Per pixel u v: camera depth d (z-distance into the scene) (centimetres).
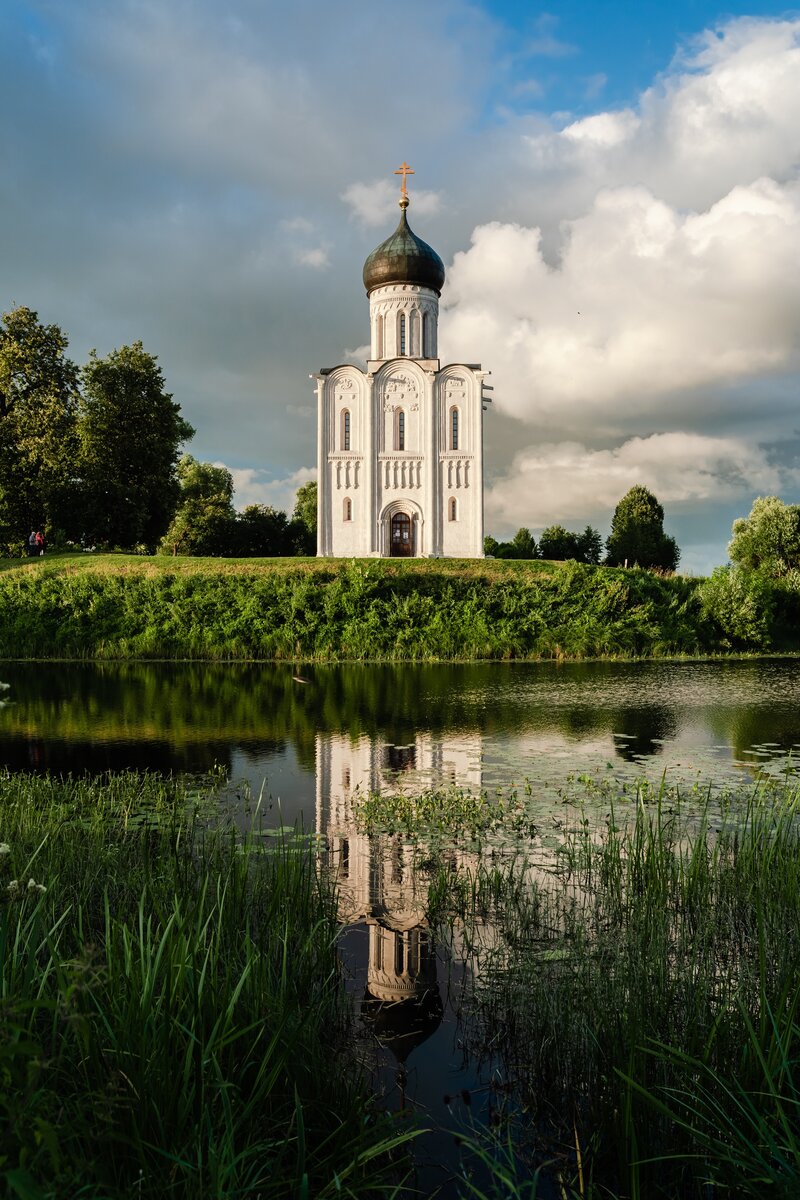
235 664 3538
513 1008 643
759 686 2862
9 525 5578
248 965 518
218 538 7688
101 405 5822
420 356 6406
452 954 755
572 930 775
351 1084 518
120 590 4200
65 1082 420
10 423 5441
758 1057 484
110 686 2772
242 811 1234
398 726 2031
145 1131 401
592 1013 595
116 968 478
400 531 6216
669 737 1889
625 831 1127
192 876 847
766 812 1209
